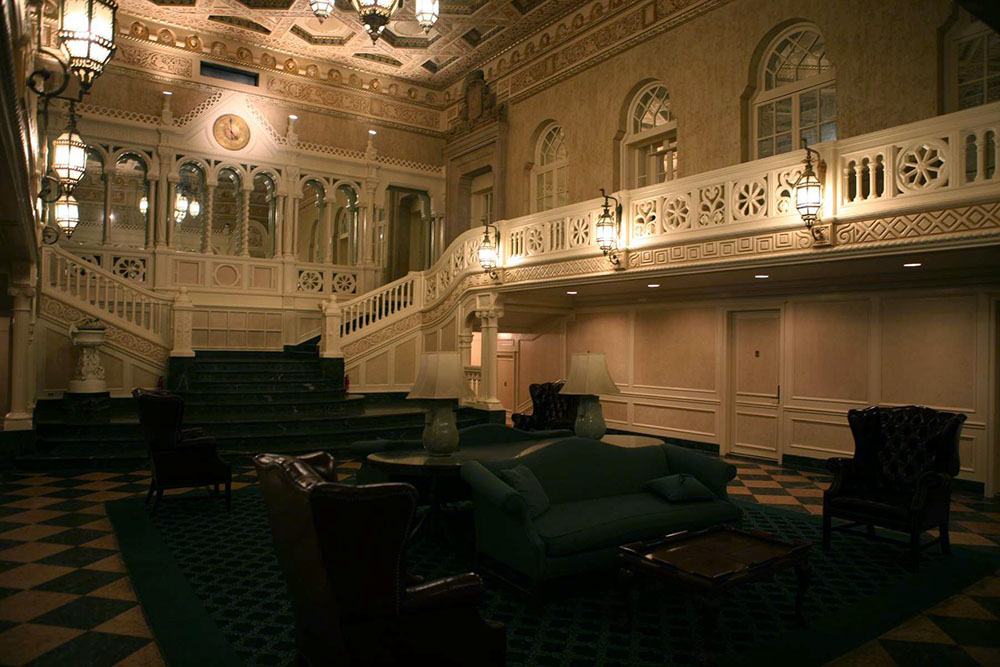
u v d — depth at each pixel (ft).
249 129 46.37
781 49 31.76
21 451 28.45
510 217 47.39
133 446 29.84
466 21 42.57
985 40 24.59
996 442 24.77
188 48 44.34
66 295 35.17
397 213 58.49
